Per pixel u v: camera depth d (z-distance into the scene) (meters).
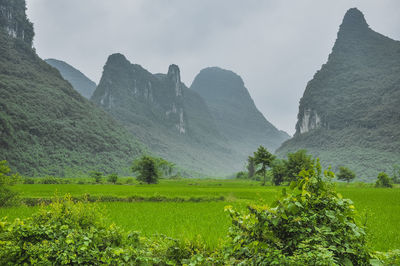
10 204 19.09
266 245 4.41
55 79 199.75
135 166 77.75
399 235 10.22
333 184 4.79
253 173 109.88
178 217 14.55
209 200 27.44
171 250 6.09
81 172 137.25
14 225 5.69
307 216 4.54
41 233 5.57
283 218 4.57
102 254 5.60
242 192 34.72
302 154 62.94
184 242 6.34
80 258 5.32
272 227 4.60
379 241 9.02
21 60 185.50
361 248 4.31
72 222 6.17
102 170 150.88
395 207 20.80
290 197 4.67
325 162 190.25
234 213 5.39
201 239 6.84
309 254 3.89
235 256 5.44
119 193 30.38
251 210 4.73
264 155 68.50
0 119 122.19
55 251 5.39
